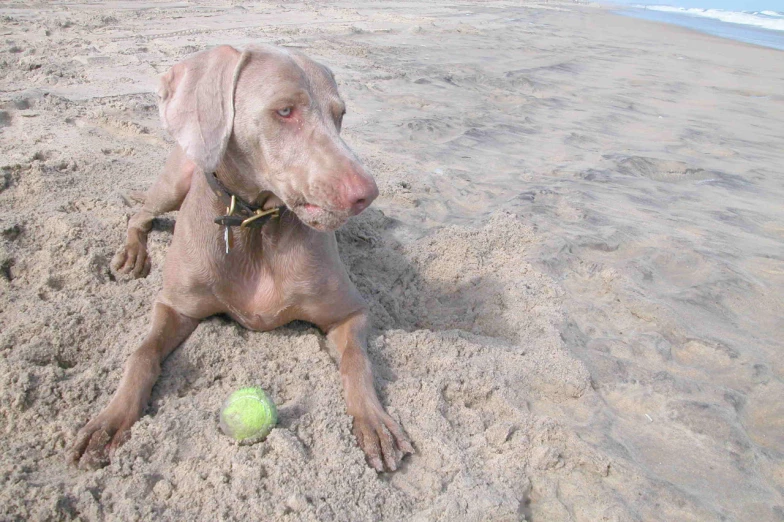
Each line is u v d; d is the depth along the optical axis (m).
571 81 3.40
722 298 1.35
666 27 7.09
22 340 1.00
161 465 0.81
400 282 1.36
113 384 0.94
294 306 1.03
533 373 1.06
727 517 0.84
